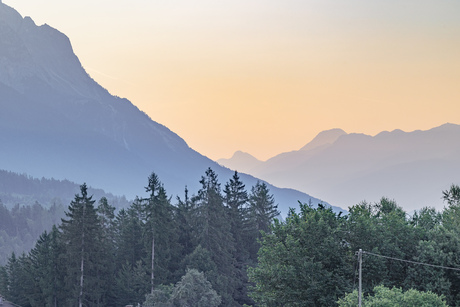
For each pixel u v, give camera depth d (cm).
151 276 15500
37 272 15938
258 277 8638
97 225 15638
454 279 8094
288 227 8975
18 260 18350
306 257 8338
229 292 15700
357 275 8256
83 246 15338
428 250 8119
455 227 8906
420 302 6519
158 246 15775
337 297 8062
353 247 8475
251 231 18438
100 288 15412
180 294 13000
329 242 8338
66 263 15412
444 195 10275
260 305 9069
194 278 13462
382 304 6544
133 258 17075
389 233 8612
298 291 8219
